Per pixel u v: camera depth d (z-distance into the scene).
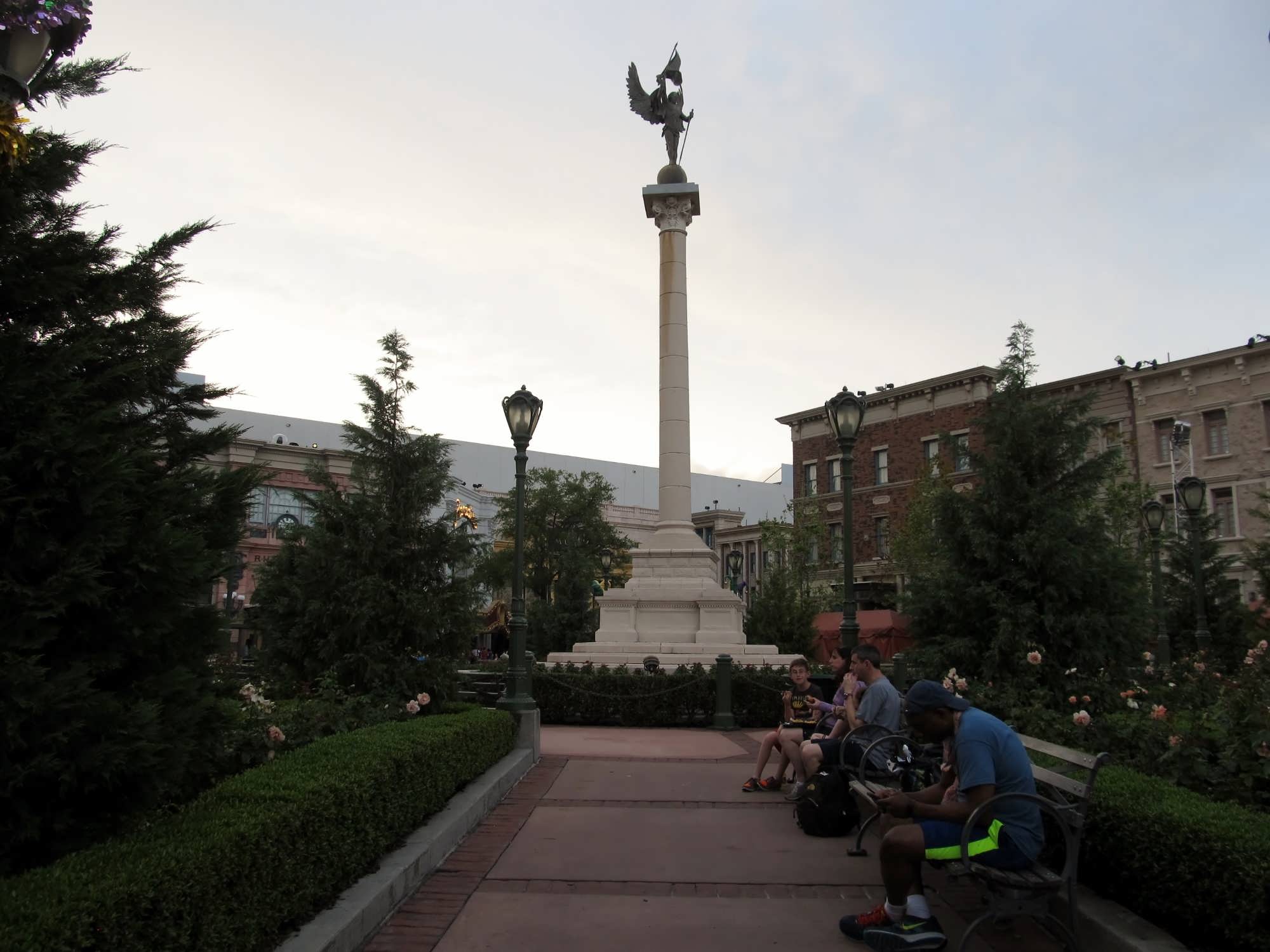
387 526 11.49
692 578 22.25
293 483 40.09
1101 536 11.95
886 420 47.09
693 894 6.23
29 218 4.84
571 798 9.56
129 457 4.41
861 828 7.34
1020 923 5.58
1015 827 4.84
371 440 11.93
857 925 5.32
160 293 5.42
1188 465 35.94
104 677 4.59
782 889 6.34
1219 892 4.39
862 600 38.12
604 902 6.02
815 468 50.38
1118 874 5.36
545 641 37.22
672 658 20.78
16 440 4.12
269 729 6.91
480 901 6.02
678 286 23.47
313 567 11.45
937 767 7.46
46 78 5.40
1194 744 6.51
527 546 46.56
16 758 3.98
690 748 13.88
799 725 9.82
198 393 5.75
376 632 11.26
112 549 4.26
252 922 4.26
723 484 86.00
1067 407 12.41
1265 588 21.66
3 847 4.02
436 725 8.73
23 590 3.96
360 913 5.17
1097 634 11.30
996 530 12.13
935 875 6.80
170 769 4.45
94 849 3.86
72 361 4.36
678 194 23.39
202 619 4.96
